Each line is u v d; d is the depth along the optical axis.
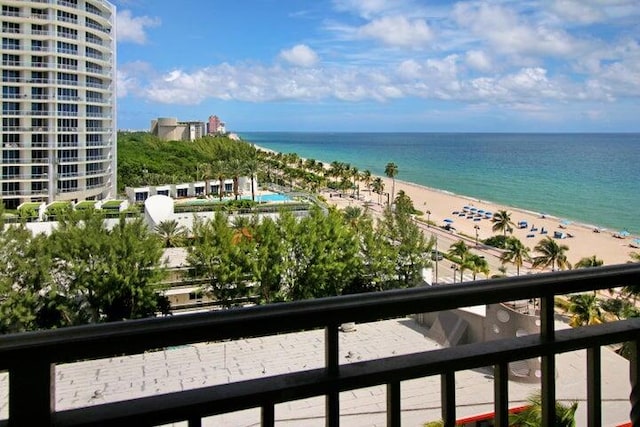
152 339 1.41
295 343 19.39
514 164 188.00
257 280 29.31
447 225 78.25
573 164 185.12
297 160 138.62
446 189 126.25
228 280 28.83
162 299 29.25
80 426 1.33
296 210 50.06
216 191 80.94
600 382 1.99
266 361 17.81
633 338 2.05
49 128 57.12
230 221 40.44
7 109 55.16
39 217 48.00
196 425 1.47
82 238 26.42
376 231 35.16
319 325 1.59
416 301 1.70
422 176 152.88
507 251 53.31
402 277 33.66
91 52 61.25
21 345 1.28
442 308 1.74
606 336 1.99
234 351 18.52
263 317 1.53
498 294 1.81
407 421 12.01
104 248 26.62
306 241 29.80
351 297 1.64
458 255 53.53
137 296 27.38
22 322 24.42
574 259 60.38
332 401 1.60
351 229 33.72
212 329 1.47
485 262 48.62
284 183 116.94
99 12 62.50
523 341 1.88
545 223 82.56
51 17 55.81
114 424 1.37
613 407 12.69
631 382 2.10
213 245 29.72
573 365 16.11
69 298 26.44
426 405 12.68
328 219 31.47
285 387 1.55
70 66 58.22
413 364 1.70
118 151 91.75
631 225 84.69
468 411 13.44
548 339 1.89
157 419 1.42
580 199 110.88
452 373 1.76
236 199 66.06
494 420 1.84
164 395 1.48
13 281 25.00
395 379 1.68
